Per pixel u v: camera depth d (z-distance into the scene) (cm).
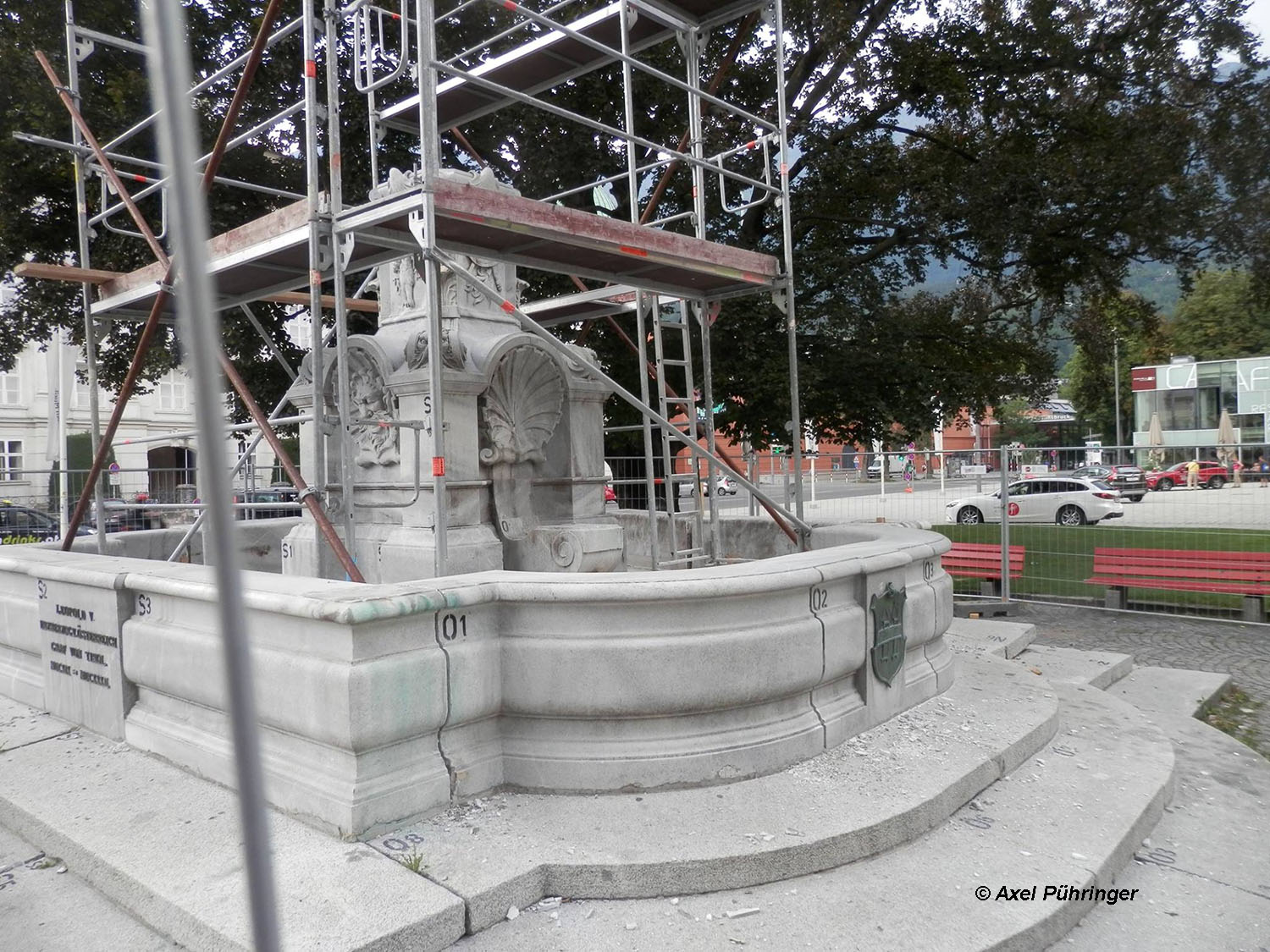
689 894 319
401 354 592
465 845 331
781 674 402
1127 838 376
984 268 1579
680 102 1276
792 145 1462
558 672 378
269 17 497
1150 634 936
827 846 337
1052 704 521
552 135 1273
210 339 83
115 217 1173
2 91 1079
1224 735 567
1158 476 1052
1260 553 963
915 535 563
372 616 335
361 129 1198
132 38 1127
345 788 338
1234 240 1424
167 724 430
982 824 382
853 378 1366
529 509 609
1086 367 1833
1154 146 1334
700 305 730
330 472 618
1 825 388
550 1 1198
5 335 1320
